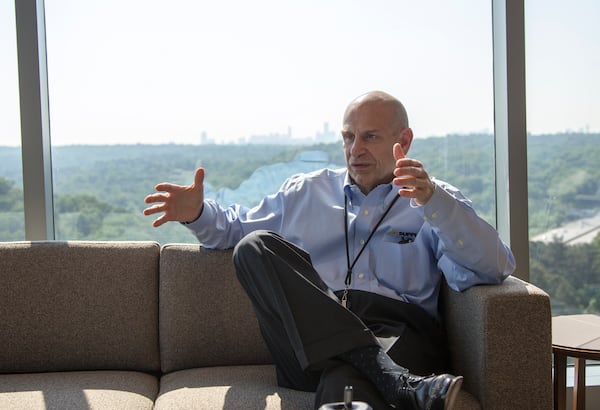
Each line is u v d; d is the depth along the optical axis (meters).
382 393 1.73
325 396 1.73
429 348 2.06
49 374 2.18
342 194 2.33
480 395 1.88
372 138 2.20
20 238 2.67
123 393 1.97
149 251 2.33
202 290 2.27
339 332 1.79
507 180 2.67
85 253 2.28
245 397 1.86
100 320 2.24
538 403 1.86
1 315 2.21
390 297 2.15
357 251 2.25
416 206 2.03
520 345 1.85
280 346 1.91
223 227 2.28
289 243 1.94
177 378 2.12
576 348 2.00
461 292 2.03
